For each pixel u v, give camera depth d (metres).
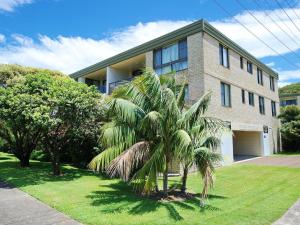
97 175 13.48
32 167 15.73
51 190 9.58
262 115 24.28
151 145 8.68
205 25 16.25
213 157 8.20
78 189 9.88
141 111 8.58
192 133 8.54
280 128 28.25
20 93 11.83
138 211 7.10
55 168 13.29
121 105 8.24
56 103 11.55
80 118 12.45
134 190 9.76
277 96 28.77
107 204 7.75
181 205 7.77
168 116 8.20
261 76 25.02
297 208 7.57
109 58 22.77
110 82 23.00
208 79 16.08
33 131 13.46
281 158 21.56
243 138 25.33
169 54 17.89
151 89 8.41
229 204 7.87
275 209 7.37
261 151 23.88
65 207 7.36
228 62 18.97
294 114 28.22
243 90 21.03
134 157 8.05
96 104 12.75
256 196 8.88
